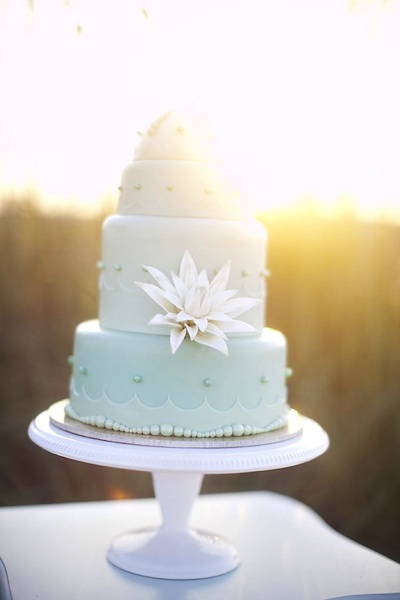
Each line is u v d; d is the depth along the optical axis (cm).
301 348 365
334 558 219
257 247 199
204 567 203
